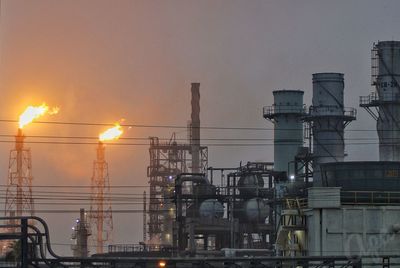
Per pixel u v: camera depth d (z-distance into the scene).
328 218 82.75
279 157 132.88
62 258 48.72
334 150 124.38
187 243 123.56
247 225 125.69
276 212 110.94
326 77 125.44
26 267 47.66
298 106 133.62
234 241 122.69
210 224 123.12
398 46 121.44
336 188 83.25
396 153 119.94
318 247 82.44
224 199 125.75
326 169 90.31
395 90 120.38
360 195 85.44
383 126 120.69
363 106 122.00
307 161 111.44
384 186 86.69
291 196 105.88
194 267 49.94
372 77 122.31
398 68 121.19
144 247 126.88
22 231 47.78
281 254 87.06
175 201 125.12
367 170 87.25
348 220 83.00
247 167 128.00
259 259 50.75
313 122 125.44
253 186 126.00
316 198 83.31
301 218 85.25
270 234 125.12
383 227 83.12
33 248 48.56
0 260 55.84
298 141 133.38
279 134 133.50
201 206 124.38
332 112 124.62
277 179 121.19
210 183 128.88
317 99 125.81
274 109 134.00
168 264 49.72
